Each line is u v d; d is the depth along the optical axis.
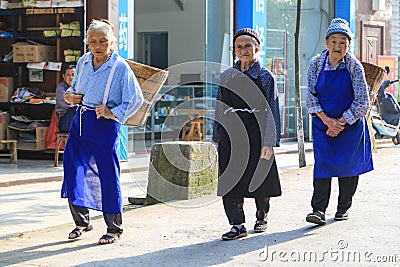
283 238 6.79
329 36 7.18
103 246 6.57
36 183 11.07
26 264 5.95
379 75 9.00
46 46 14.05
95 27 6.49
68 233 7.20
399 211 8.10
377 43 22.33
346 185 7.48
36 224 7.84
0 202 9.24
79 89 6.64
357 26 21.52
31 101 13.71
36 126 13.70
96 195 6.62
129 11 14.02
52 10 13.59
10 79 14.25
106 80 6.54
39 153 14.06
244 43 6.72
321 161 7.25
